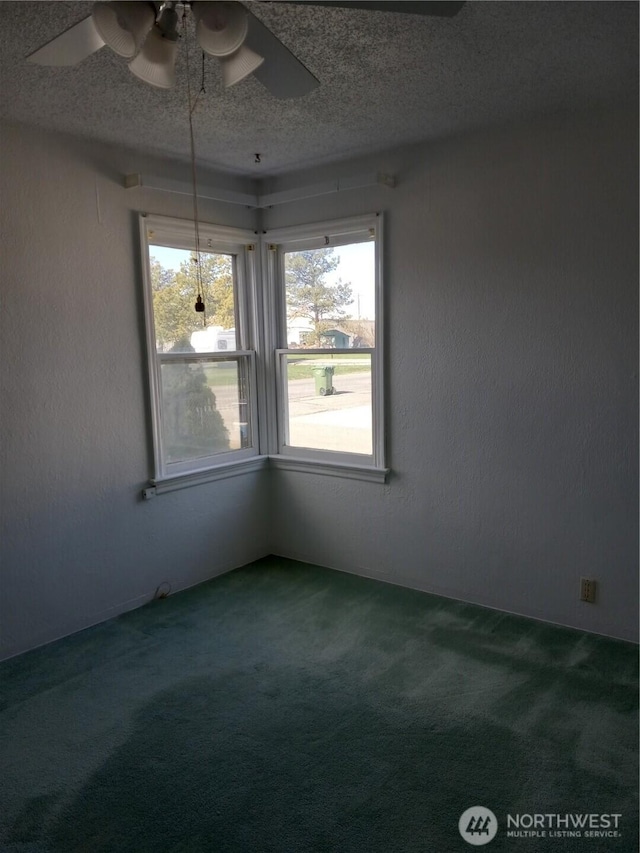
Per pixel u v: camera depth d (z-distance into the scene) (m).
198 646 2.99
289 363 4.06
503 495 3.22
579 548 3.01
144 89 2.47
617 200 2.73
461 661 2.79
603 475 2.90
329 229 3.65
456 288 3.24
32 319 2.90
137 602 3.46
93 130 2.93
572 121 2.80
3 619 2.88
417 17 1.95
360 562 3.85
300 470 4.04
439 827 1.85
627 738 2.23
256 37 1.58
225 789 2.03
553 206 2.90
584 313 2.87
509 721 2.34
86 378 3.14
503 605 3.29
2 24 1.93
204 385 3.83
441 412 3.38
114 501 3.31
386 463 3.62
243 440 4.12
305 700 2.52
